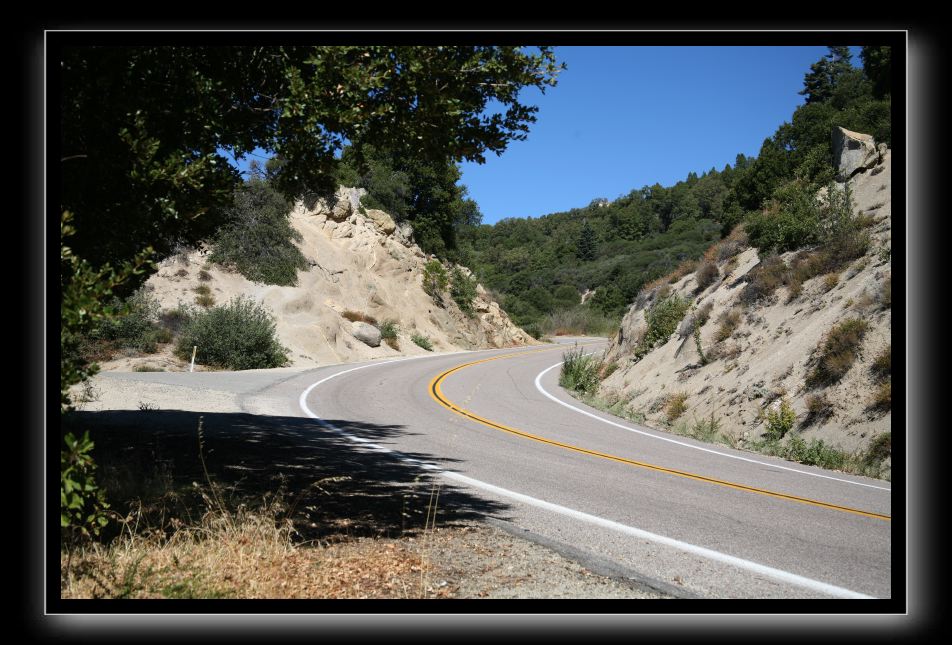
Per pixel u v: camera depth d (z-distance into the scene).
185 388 16.09
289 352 26.98
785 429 12.59
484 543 5.25
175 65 5.04
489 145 6.39
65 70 4.33
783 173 26.95
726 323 17.88
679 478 8.77
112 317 3.39
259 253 32.47
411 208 51.34
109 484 5.82
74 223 4.52
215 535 4.74
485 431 12.41
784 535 6.12
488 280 89.25
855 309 13.64
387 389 19.28
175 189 4.61
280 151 5.86
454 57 5.81
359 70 5.25
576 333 67.69
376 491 6.91
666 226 127.94
